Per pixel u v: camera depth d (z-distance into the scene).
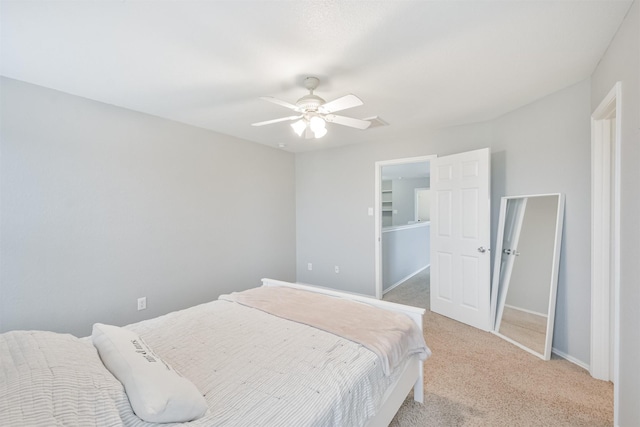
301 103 2.02
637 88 1.43
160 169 3.05
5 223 2.13
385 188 9.70
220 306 2.15
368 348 1.51
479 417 1.79
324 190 4.61
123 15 1.47
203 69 2.04
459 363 2.43
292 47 1.78
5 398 0.78
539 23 1.58
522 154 2.86
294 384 1.20
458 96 2.59
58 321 2.37
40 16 1.47
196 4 1.40
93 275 2.57
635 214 1.45
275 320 1.87
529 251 2.78
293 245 4.85
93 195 2.57
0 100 2.11
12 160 2.16
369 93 2.49
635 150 1.45
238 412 1.03
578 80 2.31
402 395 1.71
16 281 2.18
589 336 2.27
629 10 1.49
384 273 4.72
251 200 4.09
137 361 1.08
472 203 3.20
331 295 2.38
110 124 2.67
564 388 2.07
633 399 1.46
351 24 1.57
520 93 2.54
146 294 2.93
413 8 1.44
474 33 1.66
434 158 3.64
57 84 2.26
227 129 3.51
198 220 3.41
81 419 0.80
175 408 0.93
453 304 3.42
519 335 2.79
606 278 2.14
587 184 2.29
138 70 2.06
